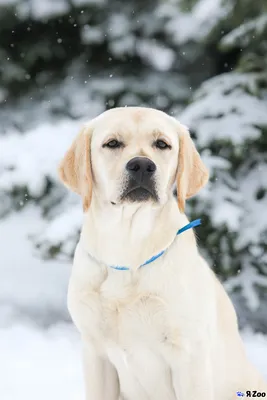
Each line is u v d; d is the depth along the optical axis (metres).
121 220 3.55
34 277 8.95
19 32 12.10
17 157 7.21
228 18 7.88
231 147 6.75
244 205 6.76
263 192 6.95
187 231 3.71
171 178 3.75
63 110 12.12
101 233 3.62
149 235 3.56
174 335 3.53
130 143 3.63
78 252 3.72
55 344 6.47
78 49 12.41
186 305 3.52
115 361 3.74
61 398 5.11
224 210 6.49
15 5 11.65
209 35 8.25
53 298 8.23
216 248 6.71
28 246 9.95
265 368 5.75
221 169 6.73
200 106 6.86
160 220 3.60
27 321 7.44
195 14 8.46
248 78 7.02
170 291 3.52
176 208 3.74
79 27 12.16
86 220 3.71
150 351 3.61
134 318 3.56
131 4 12.30
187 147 3.81
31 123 12.04
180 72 12.91
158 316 3.53
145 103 12.07
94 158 3.70
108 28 12.09
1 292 8.38
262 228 6.62
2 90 12.45
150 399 3.83
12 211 7.48
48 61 12.46
